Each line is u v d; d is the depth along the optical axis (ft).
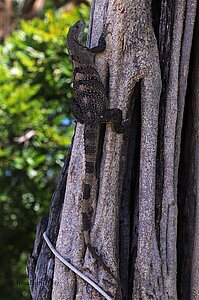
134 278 17.80
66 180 18.89
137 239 18.12
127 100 17.92
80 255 17.57
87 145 17.52
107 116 17.58
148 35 18.03
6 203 39.01
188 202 19.31
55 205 18.98
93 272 17.35
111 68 18.01
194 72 19.58
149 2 18.28
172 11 18.88
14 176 37.52
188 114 19.76
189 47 18.94
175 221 18.25
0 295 42.91
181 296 19.03
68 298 17.54
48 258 18.61
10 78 34.65
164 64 18.71
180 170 19.72
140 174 17.97
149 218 17.81
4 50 35.35
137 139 18.66
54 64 34.22
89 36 18.93
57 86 34.42
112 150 17.72
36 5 45.57
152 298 17.56
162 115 18.47
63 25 34.42
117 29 17.99
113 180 17.72
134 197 18.62
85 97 17.89
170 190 18.26
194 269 18.58
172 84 18.54
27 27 34.65
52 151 34.91
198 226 18.63
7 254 42.78
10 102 34.17
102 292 17.21
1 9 45.37
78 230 17.70
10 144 35.76
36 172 35.63
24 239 42.01
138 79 17.92
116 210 17.76
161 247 18.01
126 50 17.90
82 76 18.12
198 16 19.53
